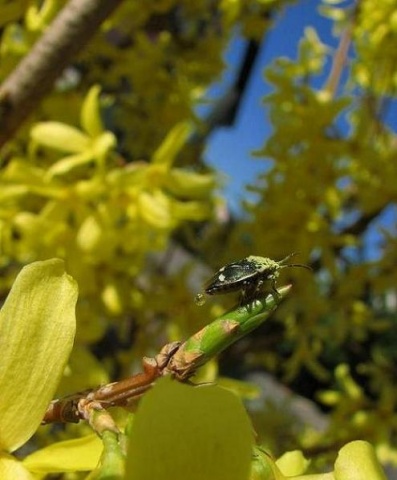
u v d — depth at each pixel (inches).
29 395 1.9
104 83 7.2
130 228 5.3
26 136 5.7
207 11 7.7
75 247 5.4
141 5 6.8
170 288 6.7
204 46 7.7
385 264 7.5
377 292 7.7
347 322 7.7
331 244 7.0
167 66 7.6
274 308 2.0
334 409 8.6
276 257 7.0
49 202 5.4
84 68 7.1
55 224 5.3
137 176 5.3
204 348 1.9
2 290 6.5
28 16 5.2
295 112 7.2
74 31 4.0
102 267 5.8
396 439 8.4
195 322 6.6
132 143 7.9
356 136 7.2
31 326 1.9
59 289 2.0
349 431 7.8
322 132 7.1
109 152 5.5
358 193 7.6
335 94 7.4
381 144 7.6
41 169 5.4
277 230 7.0
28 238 5.4
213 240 8.3
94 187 5.2
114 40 7.2
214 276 2.0
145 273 7.1
